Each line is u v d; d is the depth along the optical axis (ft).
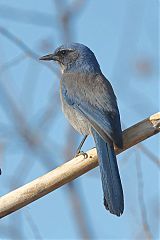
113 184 41.14
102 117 44.86
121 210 40.57
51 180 37.60
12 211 37.22
